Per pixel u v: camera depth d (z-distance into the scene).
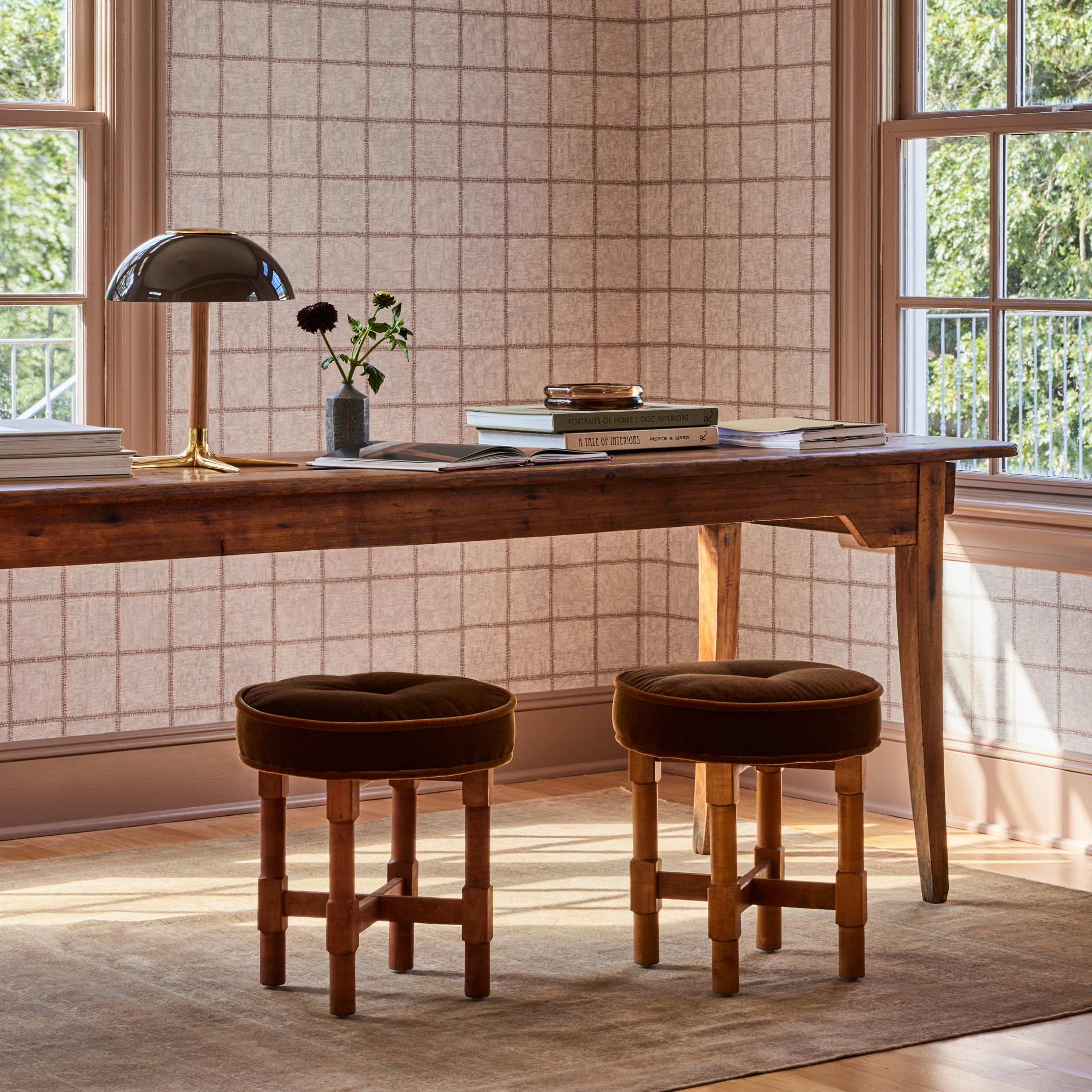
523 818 4.73
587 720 5.41
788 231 5.02
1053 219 4.44
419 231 5.05
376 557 5.04
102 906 3.91
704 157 5.25
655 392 5.46
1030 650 4.55
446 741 3.13
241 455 3.78
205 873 4.18
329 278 4.92
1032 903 3.95
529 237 5.25
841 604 4.94
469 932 3.28
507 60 5.17
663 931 3.73
